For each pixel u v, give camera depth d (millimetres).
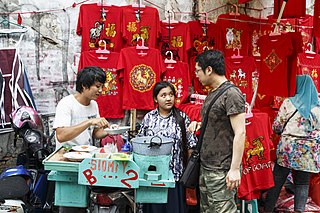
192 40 5316
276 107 5629
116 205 3266
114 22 4969
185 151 4020
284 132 4723
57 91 4984
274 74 4809
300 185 4762
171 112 4098
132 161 3059
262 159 4453
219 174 3361
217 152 3361
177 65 5113
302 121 4578
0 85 4383
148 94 4996
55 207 4047
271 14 5863
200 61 3365
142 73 4961
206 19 5363
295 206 4820
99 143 3920
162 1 5301
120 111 5043
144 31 5031
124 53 4910
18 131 4184
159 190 3201
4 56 4465
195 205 4570
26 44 4844
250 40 5594
